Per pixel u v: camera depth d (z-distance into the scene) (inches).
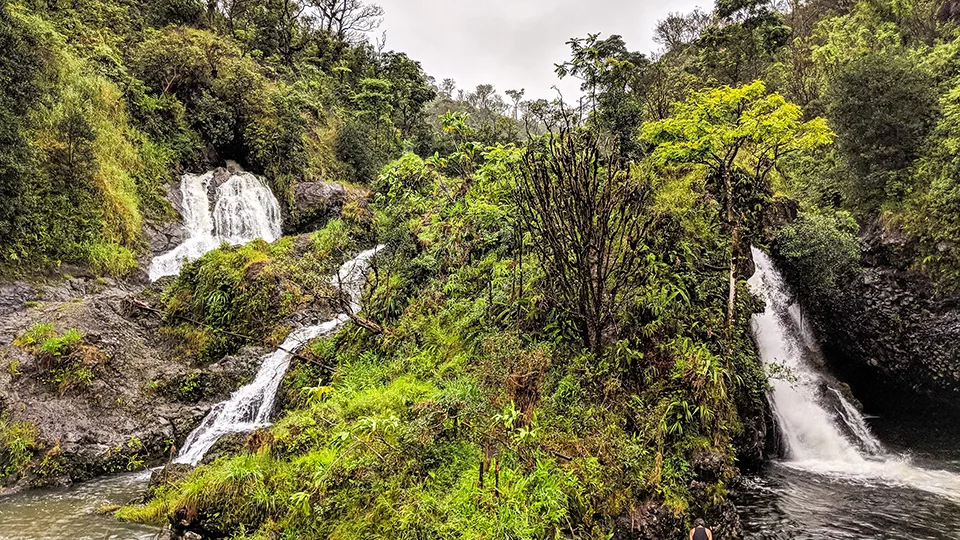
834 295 602.2
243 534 247.8
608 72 660.7
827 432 486.0
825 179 690.8
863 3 903.1
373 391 333.7
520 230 370.0
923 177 571.8
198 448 409.4
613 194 354.0
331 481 251.1
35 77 595.2
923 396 580.7
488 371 294.5
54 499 332.2
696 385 312.3
